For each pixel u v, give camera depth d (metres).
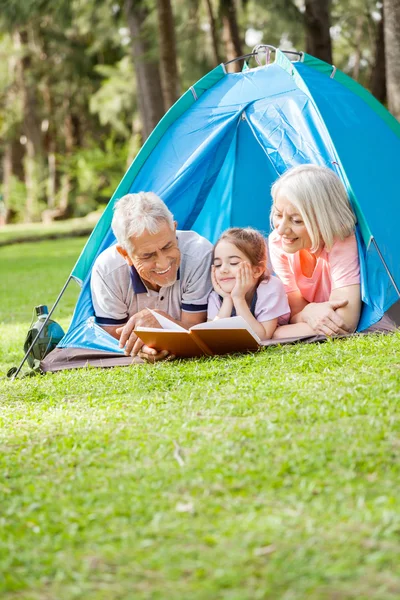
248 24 18.66
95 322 5.02
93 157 31.91
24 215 34.16
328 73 5.65
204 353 4.55
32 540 2.22
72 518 2.32
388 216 4.89
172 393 3.77
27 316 8.04
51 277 12.38
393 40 9.66
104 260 4.89
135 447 2.94
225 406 3.40
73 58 29.48
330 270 4.83
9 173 36.12
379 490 2.32
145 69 18.06
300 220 4.69
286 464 2.55
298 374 3.84
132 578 1.96
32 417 3.62
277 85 5.49
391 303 4.72
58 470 2.80
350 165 4.91
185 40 17.80
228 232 4.74
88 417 3.50
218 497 2.40
